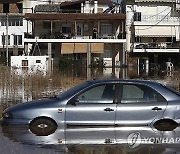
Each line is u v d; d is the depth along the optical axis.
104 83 11.09
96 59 54.34
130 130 10.87
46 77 28.47
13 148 9.11
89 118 10.88
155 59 56.91
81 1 62.34
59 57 51.59
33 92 23.72
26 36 54.38
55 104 11.04
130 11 58.94
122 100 11.00
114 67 54.75
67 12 61.91
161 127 10.93
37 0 72.69
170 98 11.07
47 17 55.50
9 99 20.39
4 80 27.08
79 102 10.99
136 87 11.09
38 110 11.03
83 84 11.55
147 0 58.91
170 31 58.50
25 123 11.05
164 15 59.00
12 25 69.62
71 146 9.35
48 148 9.13
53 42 53.53
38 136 10.43
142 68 55.91
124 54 55.28
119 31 57.78
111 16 56.44
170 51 56.03
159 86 11.18
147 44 56.53
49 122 10.98
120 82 11.12
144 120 10.91
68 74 32.53
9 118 11.29
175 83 29.55
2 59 50.97
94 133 10.66
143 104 10.97
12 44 69.50
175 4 59.28
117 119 10.88
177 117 10.95
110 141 9.85
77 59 53.78
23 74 29.72
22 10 71.50
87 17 56.03
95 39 54.03
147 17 58.78
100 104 10.94
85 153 8.69
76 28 56.91
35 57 45.59
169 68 47.78
